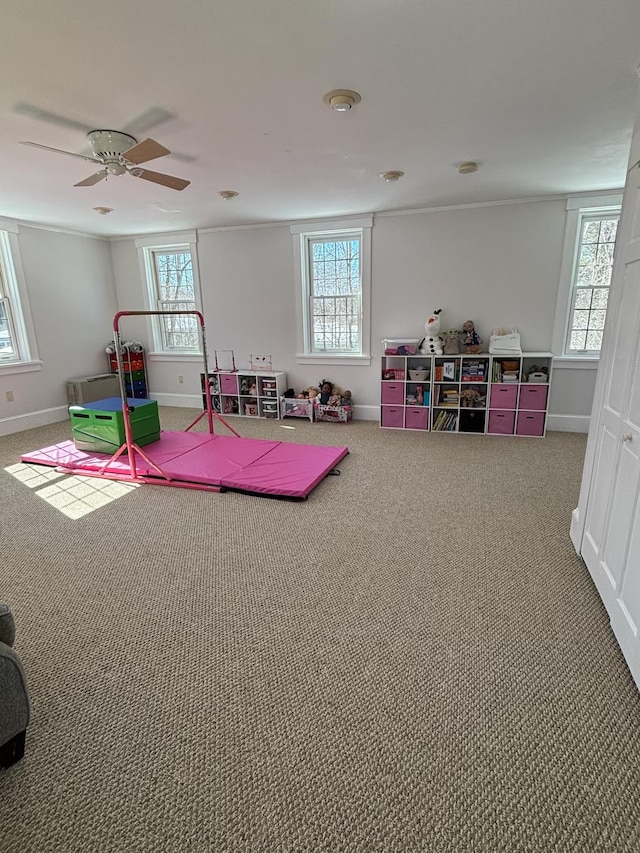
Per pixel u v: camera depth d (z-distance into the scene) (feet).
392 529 9.37
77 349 19.66
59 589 7.50
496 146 9.99
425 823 4.00
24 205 14.58
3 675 4.25
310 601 7.11
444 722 4.99
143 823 4.03
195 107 7.81
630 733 4.83
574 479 11.93
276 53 6.25
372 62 6.56
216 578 7.76
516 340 15.76
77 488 11.63
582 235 15.16
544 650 6.03
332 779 4.40
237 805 4.17
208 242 19.30
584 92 7.54
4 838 3.92
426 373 16.75
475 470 12.65
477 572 7.82
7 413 17.02
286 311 18.95
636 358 6.08
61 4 5.12
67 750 4.72
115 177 11.60
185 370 21.07
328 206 15.43
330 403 18.39
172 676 5.68
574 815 4.05
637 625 5.48
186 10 5.30
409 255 16.74
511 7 5.40
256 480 11.27
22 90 7.11
